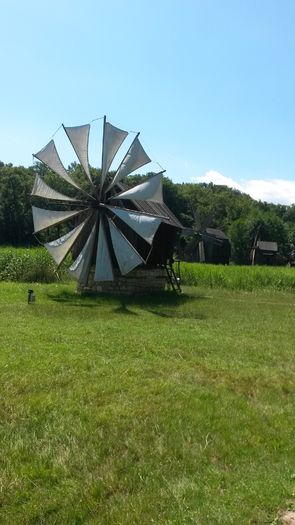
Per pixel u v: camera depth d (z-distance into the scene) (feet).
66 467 17.43
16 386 25.16
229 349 36.73
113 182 67.15
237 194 419.54
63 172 69.31
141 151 67.87
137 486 16.61
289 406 25.07
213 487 16.37
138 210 71.72
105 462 18.07
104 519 14.69
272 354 36.14
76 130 69.46
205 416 22.70
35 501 15.57
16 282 80.74
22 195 209.87
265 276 94.89
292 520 14.07
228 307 61.52
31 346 33.09
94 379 27.02
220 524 13.83
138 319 47.91
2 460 17.81
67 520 14.76
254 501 15.11
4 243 208.54
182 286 92.17
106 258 65.36
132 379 27.45
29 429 20.47
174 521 14.24
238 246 265.13
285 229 286.66
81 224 68.13
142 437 20.16
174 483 16.69
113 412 22.39
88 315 48.44
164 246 77.61
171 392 25.63
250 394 26.96
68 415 21.90
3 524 14.53
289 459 18.84
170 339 38.34
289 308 63.77
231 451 19.39
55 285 77.00
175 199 289.94
